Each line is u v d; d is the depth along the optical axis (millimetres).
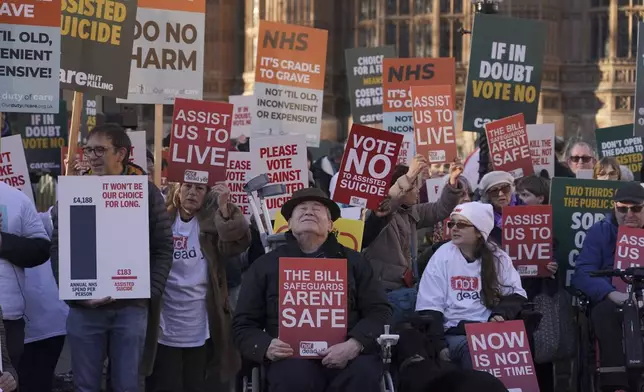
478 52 14867
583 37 39250
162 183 15094
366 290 9250
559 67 39188
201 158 10859
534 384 9727
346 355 8883
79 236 9258
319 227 9219
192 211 10453
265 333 8992
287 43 14883
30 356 10672
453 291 10086
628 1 38906
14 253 9336
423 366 9031
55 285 10594
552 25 38875
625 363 10352
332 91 40094
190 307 10359
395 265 10773
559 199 12094
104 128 9508
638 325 10148
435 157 14156
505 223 11469
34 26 10477
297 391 8727
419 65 16344
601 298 10820
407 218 11031
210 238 10359
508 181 11875
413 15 39156
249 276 9273
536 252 11469
